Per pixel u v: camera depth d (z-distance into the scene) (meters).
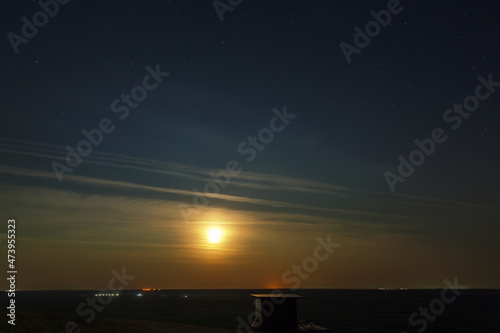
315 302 143.00
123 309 100.56
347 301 151.12
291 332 37.88
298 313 90.56
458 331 57.75
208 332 35.41
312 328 39.53
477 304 133.88
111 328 31.00
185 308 105.56
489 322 71.00
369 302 143.38
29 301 148.88
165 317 75.50
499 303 142.25
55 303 131.12
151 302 141.88
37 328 27.17
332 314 87.81
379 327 61.38
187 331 34.88
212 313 86.75
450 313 92.06
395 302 143.75
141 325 35.75
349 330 57.12
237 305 121.31
